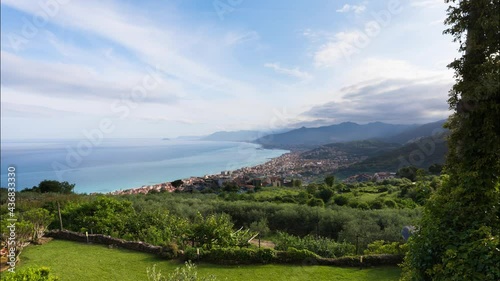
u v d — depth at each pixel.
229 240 9.78
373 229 14.35
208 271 7.92
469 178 3.88
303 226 17.97
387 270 7.71
